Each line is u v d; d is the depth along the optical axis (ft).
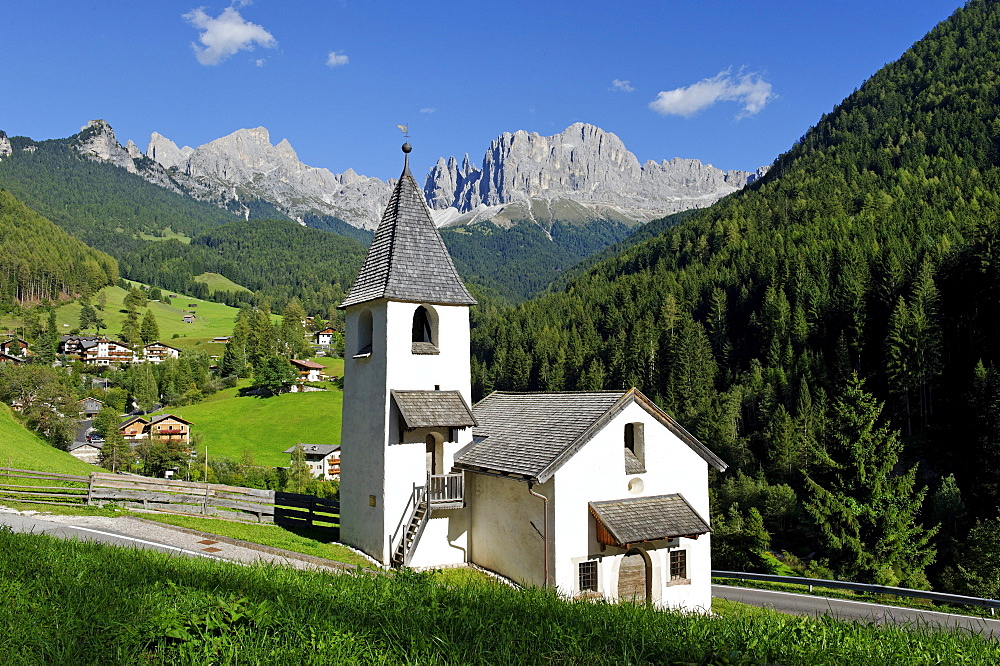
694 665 24.22
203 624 24.93
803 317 295.28
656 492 76.02
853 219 413.59
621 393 75.77
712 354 328.90
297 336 629.92
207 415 411.75
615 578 71.77
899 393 235.20
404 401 77.82
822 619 33.99
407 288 81.41
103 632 23.81
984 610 83.97
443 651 24.44
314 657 22.82
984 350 234.99
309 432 373.81
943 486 173.47
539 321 492.54
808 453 210.18
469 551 81.82
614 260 629.51
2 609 25.61
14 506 83.05
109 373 518.37
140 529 75.10
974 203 380.37
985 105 538.88
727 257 441.68
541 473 68.18
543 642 26.09
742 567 166.91
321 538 87.51
